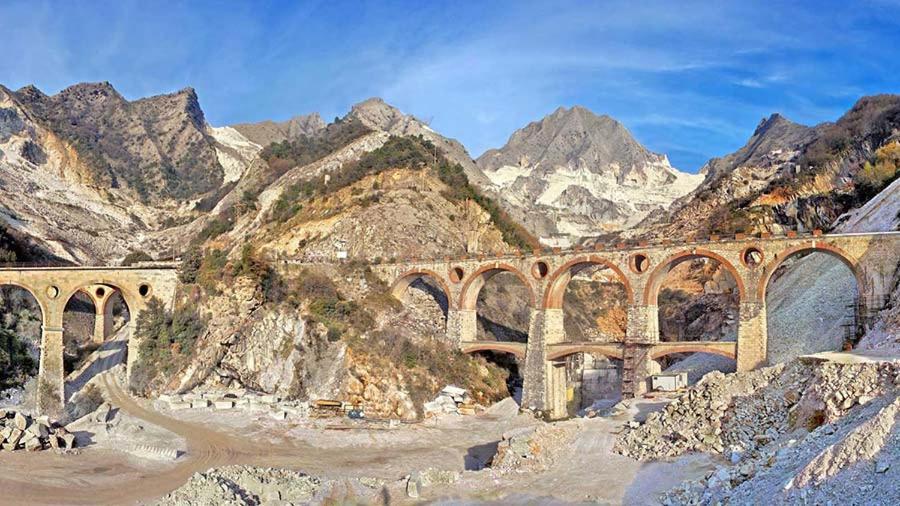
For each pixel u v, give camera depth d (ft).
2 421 272.92
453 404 357.61
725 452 185.78
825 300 328.90
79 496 221.66
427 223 502.79
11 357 389.60
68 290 386.93
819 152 538.88
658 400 283.18
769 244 295.07
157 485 234.99
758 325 294.25
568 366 422.41
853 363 174.81
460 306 397.19
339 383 364.99
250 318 402.72
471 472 209.36
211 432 310.86
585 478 192.44
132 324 407.23
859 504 124.06
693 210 615.98
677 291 502.38
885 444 133.18
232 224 622.95
